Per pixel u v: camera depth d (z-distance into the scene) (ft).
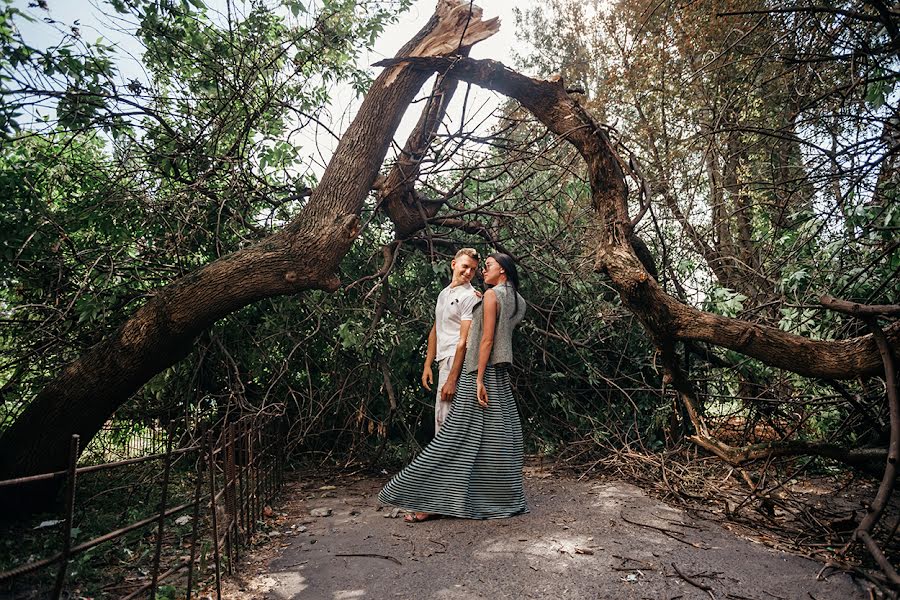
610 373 19.89
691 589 8.81
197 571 9.33
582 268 19.70
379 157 13.96
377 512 13.08
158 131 15.51
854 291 15.02
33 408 11.57
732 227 23.07
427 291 19.16
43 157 13.74
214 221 16.67
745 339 12.68
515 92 15.72
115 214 14.64
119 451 17.51
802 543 10.81
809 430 17.75
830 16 14.16
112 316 15.23
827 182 14.87
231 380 17.03
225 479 9.32
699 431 14.67
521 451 12.97
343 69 17.98
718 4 23.11
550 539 10.96
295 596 8.57
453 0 14.99
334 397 17.54
